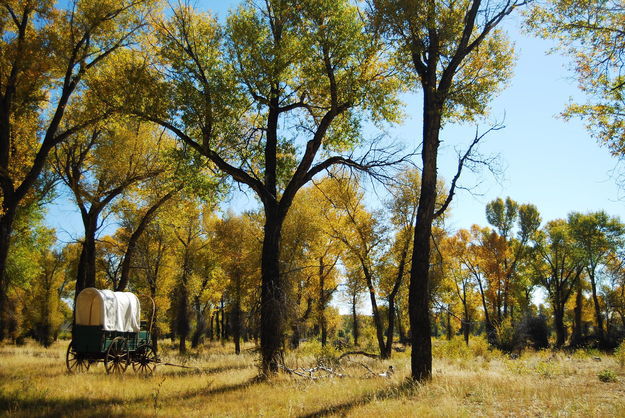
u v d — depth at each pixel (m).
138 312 18.45
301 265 31.31
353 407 9.11
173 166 21.66
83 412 8.90
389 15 13.36
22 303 44.38
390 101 17.48
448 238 40.53
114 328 16.94
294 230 31.34
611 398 9.67
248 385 13.34
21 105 19.86
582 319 68.38
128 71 16.83
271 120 17.64
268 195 16.91
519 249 58.69
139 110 16.09
